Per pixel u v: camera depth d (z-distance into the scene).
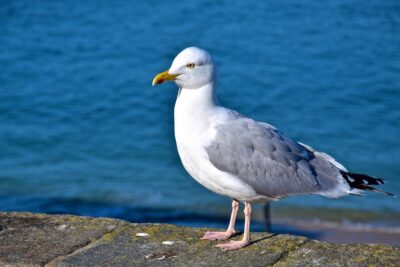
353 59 22.86
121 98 20.09
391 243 12.24
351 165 16.12
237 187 6.12
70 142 17.39
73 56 23.36
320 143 17.38
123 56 23.36
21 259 5.59
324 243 5.84
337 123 18.34
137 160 16.38
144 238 5.97
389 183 15.02
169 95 20.27
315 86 20.72
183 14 27.19
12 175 15.52
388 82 20.94
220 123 6.11
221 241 6.00
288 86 20.69
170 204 14.05
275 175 6.13
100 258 5.61
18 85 20.95
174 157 16.59
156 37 25.05
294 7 27.80
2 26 26.16
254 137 6.12
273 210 13.42
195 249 5.80
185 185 14.92
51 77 21.59
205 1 28.45
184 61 6.11
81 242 5.88
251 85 20.84
